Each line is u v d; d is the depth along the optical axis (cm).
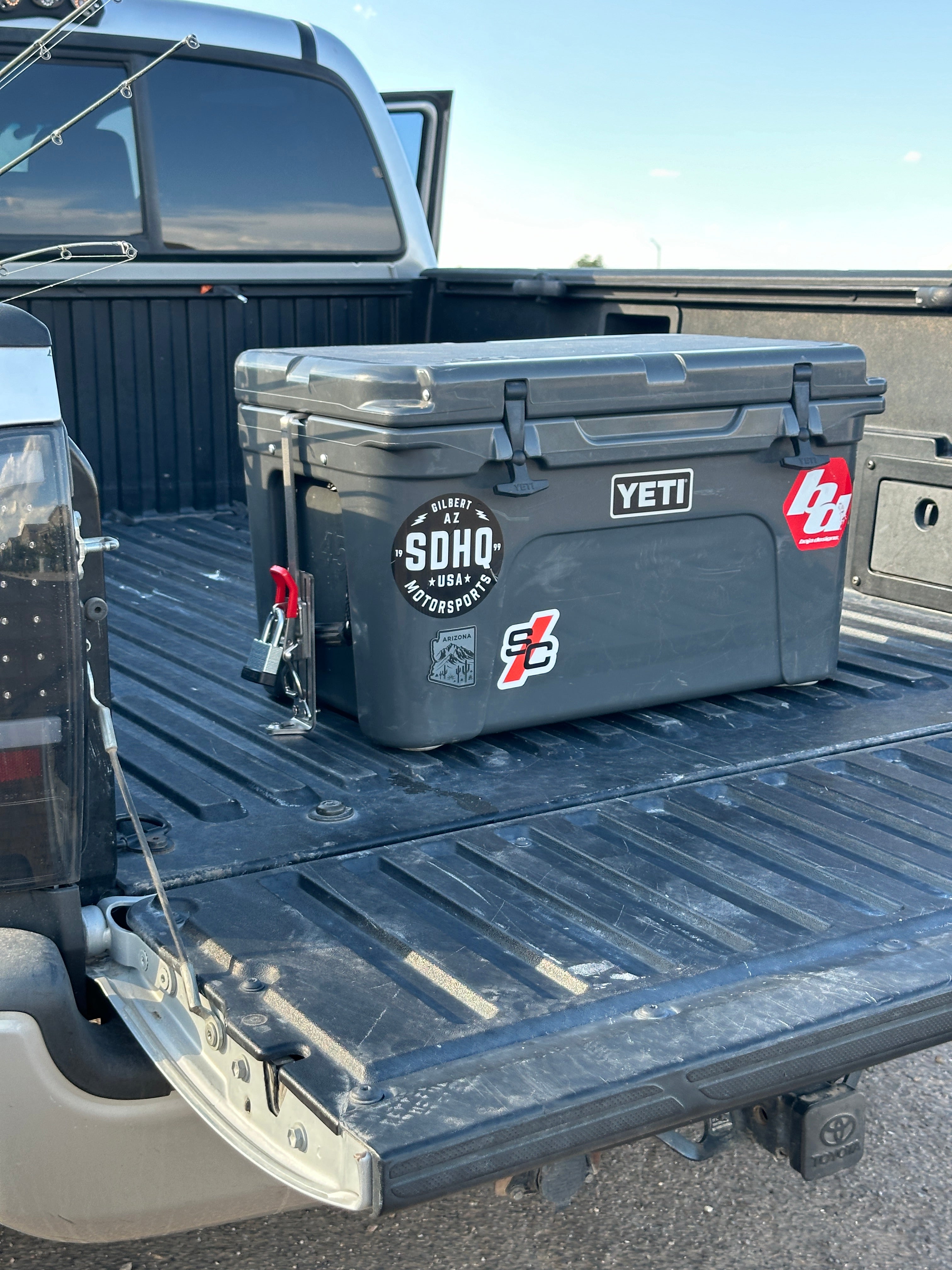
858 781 207
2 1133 137
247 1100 135
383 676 207
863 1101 155
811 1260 198
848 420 236
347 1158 117
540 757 214
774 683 246
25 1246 198
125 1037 147
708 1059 131
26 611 133
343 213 432
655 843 182
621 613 223
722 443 221
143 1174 145
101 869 161
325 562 224
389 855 177
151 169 392
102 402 399
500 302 421
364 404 197
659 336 269
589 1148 125
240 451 427
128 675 255
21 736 135
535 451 203
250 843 179
